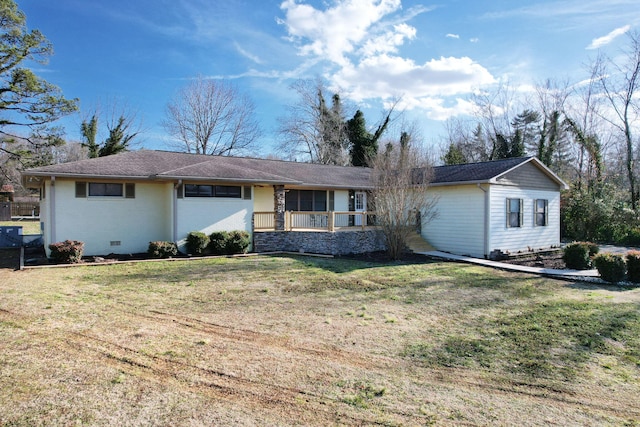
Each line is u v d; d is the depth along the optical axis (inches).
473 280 393.4
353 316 256.8
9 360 174.4
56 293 308.7
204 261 499.2
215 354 187.5
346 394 149.7
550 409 141.9
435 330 231.0
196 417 130.9
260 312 263.0
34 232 889.5
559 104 1163.9
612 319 257.0
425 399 147.3
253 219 608.4
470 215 593.6
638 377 170.7
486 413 137.8
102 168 515.5
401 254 561.6
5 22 755.4
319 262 501.4
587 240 836.6
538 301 307.0
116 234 536.1
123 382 155.8
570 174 1156.5
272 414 134.0
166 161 614.5
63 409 134.0
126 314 252.7
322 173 778.2
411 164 647.1
